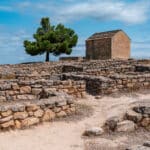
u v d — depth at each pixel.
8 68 27.64
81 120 12.02
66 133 10.62
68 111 12.42
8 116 10.36
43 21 52.91
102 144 9.53
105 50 51.59
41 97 15.43
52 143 9.58
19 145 9.19
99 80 16.83
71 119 12.00
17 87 15.67
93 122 11.86
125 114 11.77
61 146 9.34
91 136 10.39
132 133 10.66
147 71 23.42
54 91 14.89
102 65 26.98
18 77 20.28
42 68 26.77
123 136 10.36
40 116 11.29
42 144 9.44
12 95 15.54
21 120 10.69
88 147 9.26
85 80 17.92
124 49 52.31
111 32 52.72
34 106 11.10
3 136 9.79
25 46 51.09
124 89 17.48
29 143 9.42
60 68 27.58
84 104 14.50
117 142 9.73
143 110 11.41
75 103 13.20
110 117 11.81
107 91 16.80
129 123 10.92
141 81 18.19
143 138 10.08
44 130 10.73
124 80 17.47
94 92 17.14
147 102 13.30
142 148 8.29
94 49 53.41
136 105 12.57
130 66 24.50
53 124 11.36
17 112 10.61
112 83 16.97
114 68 23.19
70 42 52.50
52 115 11.74
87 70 22.69
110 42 50.78
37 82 15.93
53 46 50.56
